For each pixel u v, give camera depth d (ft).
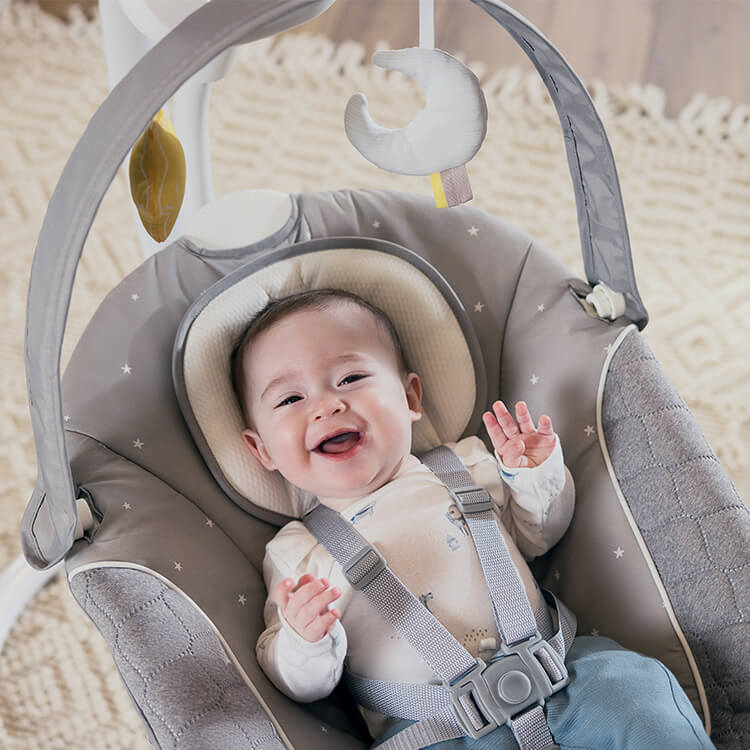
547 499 3.60
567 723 3.14
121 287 3.88
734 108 7.35
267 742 2.97
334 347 3.78
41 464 3.02
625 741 2.97
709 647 3.34
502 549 3.54
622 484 3.66
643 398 3.67
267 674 3.30
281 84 7.54
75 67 7.66
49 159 7.11
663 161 7.06
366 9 8.02
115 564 3.23
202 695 2.99
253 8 2.39
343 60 7.68
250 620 3.49
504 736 3.18
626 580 3.57
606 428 3.75
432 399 4.09
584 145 3.45
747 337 6.13
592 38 7.84
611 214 3.59
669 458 3.55
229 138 7.20
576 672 3.24
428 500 3.69
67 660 4.92
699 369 5.97
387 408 3.74
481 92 3.01
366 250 4.03
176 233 4.32
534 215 6.75
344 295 3.93
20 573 5.02
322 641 3.11
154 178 3.30
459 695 3.22
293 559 3.64
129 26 3.72
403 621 3.37
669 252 6.57
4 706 4.75
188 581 3.34
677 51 7.75
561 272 4.08
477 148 3.10
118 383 3.72
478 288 4.14
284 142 7.19
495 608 3.39
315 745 3.18
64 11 8.00
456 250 4.17
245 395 3.89
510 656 3.28
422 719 3.30
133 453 3.67
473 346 4.05
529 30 2.95
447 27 7.89
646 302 6.31
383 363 3.84
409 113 7.31
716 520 3.40
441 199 3.22
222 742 2.88
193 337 3.82
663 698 3.06
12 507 5.43
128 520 3.42
